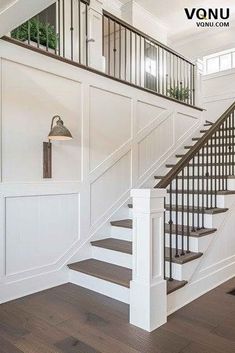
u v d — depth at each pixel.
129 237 3.43
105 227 3.55
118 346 2.01
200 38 7.07
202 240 2.89
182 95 5.65
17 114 2.75
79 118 3.30
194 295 2.79
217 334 2.16
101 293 2.85
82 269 3.00
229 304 2.65
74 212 3.24
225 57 6.94
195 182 3.87
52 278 3.01
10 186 2.69
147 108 4.26
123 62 6.27
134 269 2.31
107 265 3.12
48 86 3.00
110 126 3.67
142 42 6.26
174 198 3.75
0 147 2.63
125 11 6.18
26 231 2.82
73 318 2.38
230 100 6.16
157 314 2.26
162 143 4.52
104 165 3.58
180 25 6.74
